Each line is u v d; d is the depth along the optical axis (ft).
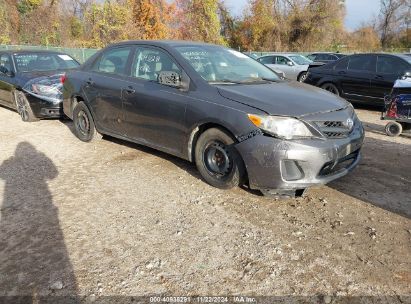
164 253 10.41
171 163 17.02
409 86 21.17
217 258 10.16
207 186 14.44
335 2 131.03
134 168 16.56
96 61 19.34
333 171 12.89
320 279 9.32
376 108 33.32
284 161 12.02
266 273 9.56
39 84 24.67
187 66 14.85
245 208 12.77
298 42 133.69
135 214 12.54
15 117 27.32
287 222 11.88
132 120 16.76
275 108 12.34
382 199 13.42
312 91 14.67
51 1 111.04
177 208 12.89
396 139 21.90
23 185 14.92
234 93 13.30
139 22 107.86
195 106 13.89
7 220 12.21
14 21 105.19
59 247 10.72
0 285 9.25
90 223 12.00
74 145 19.99
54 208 13.00
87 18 108.47
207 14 123.65
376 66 31.09
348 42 143.64
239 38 137.69
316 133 12.19
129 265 9.92
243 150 12.51
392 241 10.85
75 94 19.90
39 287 9.15
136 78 16.67
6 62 28.17
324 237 11.07
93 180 15.33
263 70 17.04
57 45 100.32
